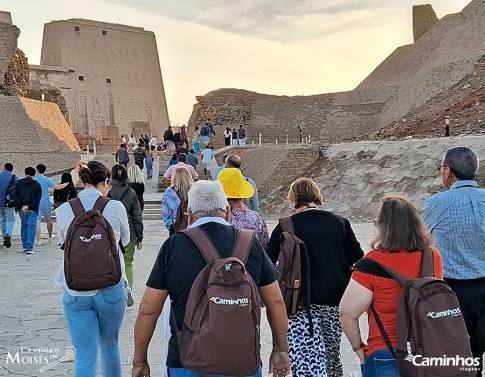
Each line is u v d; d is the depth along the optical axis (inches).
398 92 2450.8
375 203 869.2
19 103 1465.3
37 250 555.5
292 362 180.1
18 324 301.1
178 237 135.8
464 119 1368.1
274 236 190.9
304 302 181.3
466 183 175.8
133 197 313.4
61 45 2930.6
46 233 700.7
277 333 142.4
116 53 3117.6
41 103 1592.0
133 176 418.3
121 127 3038.9
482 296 167.9
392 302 135.8
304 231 187.3
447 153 179.5
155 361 247.8
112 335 187.2
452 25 2664.9
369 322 140.7
